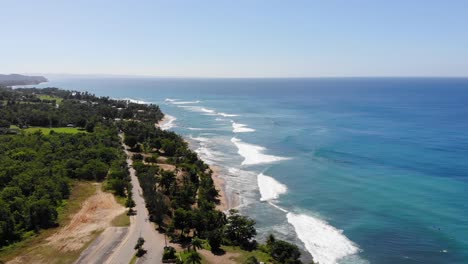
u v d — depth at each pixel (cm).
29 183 7756
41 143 11369
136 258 5484
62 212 7169
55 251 5659
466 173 9969
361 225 7056
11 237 5978
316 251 6125
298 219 7362
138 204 7612
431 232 6706
